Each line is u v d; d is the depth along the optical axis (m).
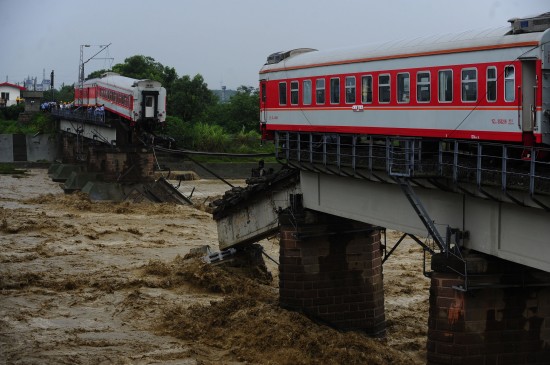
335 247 39.31
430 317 27.61
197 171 114.56
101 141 99.31
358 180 34.56
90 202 82.81
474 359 27.08
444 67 30.75
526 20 27.22
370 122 35.47
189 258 53.91
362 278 39.75
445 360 27.23
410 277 51.72
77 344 36.94
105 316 41.78
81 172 101.06
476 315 27.00
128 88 86.94
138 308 42.97
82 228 68.06
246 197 44.09
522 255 25.39
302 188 39.34
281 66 42.53
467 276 26.64
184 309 42.00
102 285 47.53
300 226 38.75
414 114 32.66
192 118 140.12
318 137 41.66
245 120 141.75
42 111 140.62
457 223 28.33
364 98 35.72
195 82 144.38
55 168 118.31
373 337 39.69
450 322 27.08
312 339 35.62
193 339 37.84
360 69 35.84
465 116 29.81
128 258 56.66
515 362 27.42
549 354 27.66
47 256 56.66
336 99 37.81
